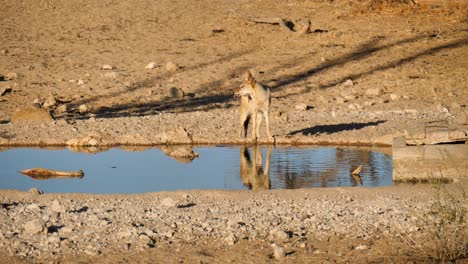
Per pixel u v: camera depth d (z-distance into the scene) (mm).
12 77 95625
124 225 35469
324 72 95625
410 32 109250
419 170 46500
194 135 63312
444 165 46344
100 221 35781
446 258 30734
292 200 40594
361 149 58500
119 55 106562
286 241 33312
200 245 32812
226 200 40750
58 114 78938
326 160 54062
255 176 49000
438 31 109375
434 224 32844
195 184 47156
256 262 30641
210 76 95812
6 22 124375
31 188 43938
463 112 70750
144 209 38438
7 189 45688
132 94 88625
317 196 41500
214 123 69250
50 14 128125
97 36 116438
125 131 65875
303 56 102500
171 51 107688
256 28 115250
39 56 106562
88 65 101812
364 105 78312
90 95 88500
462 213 33688
